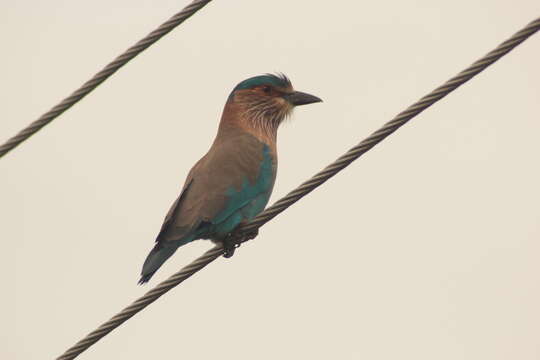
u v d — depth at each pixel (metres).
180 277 10.44
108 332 10.15
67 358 9.98
